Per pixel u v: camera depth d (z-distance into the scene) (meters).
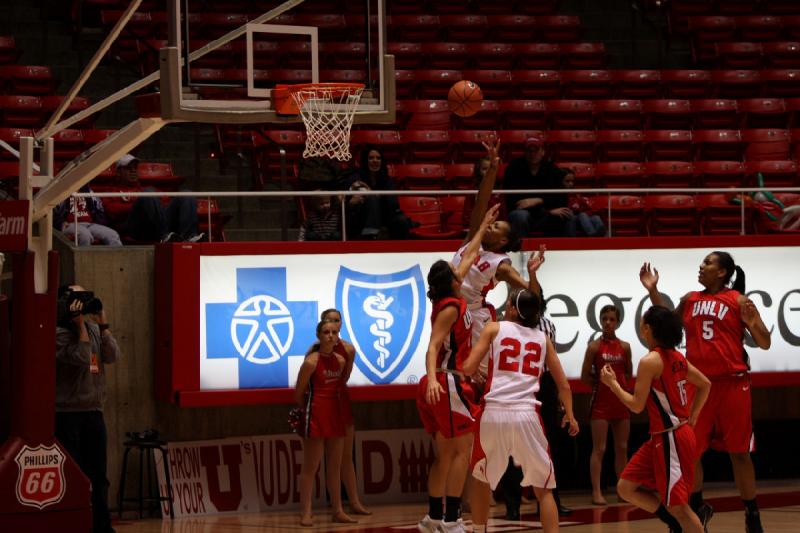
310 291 12.84
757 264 13.76
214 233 14.23
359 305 12.95
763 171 17.34
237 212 16.25
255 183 16.55
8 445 9.47
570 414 9.01
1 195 13.88
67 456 9.66
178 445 12.84
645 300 13.52
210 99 9.12
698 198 16.09
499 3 21.88
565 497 13.29
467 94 11.52
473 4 21.80
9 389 10.19
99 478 10.40
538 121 18.48
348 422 12.28
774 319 13.77
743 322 10.34
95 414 10.38
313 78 9.90
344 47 19.62
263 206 16.41
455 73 19.36
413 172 16.44
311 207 13.57
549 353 8.95
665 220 15.52
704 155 17.91
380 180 14.06
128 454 12.80
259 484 13.02
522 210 13.69
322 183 13.94
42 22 19.86
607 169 16.97
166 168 16.08
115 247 12.86
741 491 10.26
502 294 13.27
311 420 11.84
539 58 20.45
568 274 13.38
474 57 20.22
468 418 9.59
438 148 17.31
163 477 12.62
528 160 14.37
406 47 20.09
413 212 15.25
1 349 10.21
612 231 15.52
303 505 11.84
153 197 13.33
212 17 19.58
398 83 19.11
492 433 8.73
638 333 13.51
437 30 20.86
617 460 12.87
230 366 12.57
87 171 9.11
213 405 12.44
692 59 21.69
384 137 17.31
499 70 20.00
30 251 9.51
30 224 9.46
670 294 13.58
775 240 13.77
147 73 18.59
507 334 8.84
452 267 9.75
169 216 13.43
